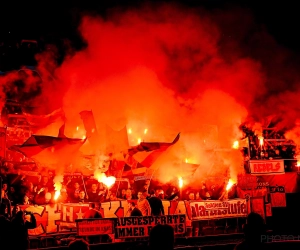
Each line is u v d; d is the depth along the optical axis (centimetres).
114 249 814
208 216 1014
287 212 1163
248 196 1077
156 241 304
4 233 490
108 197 969
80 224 792
